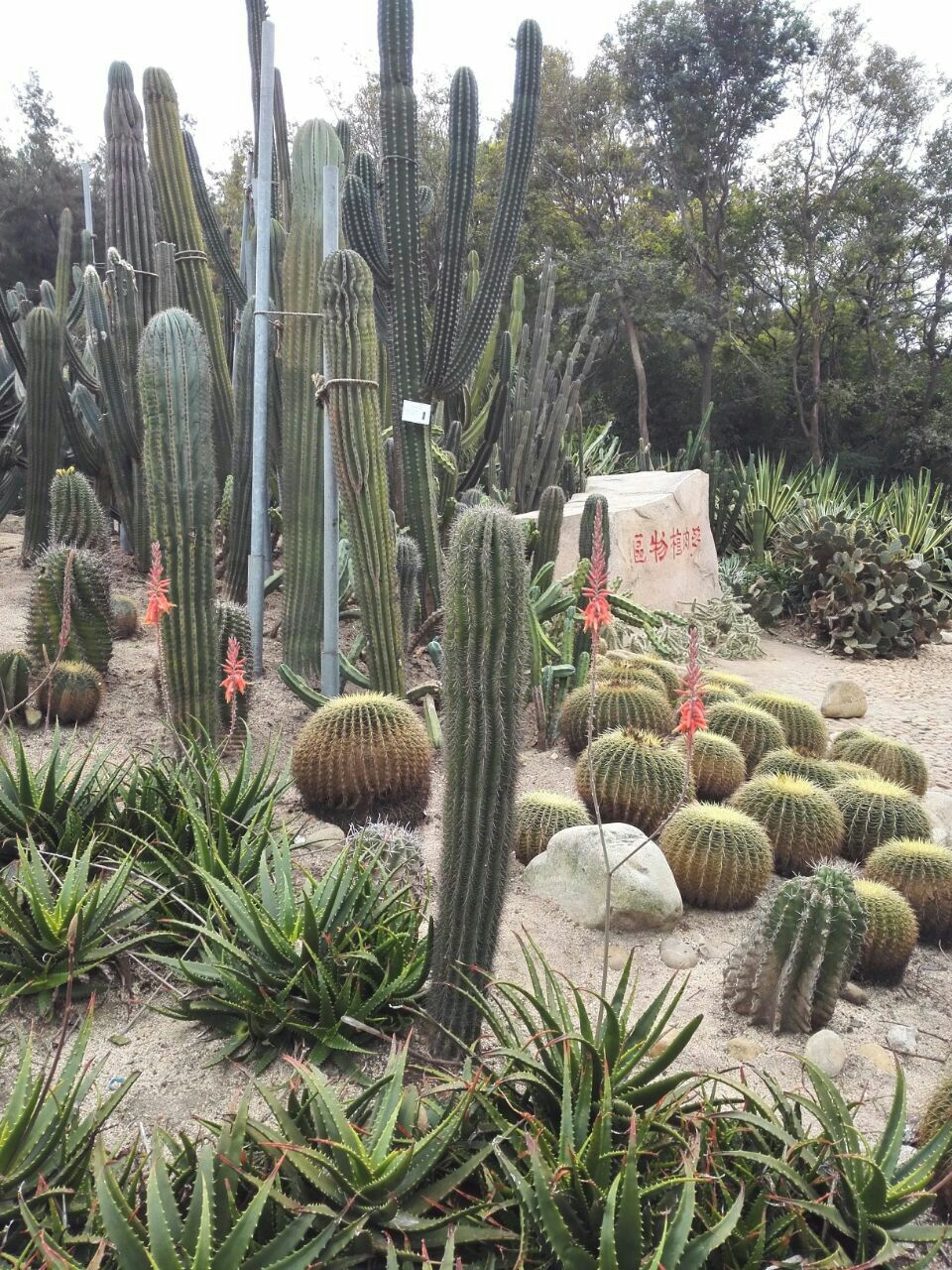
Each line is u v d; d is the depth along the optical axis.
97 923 3.34
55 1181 2.27
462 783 2.66
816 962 3.32
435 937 2.90
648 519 9.57
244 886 3.52
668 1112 2.34
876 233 25.06
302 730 4.65
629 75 25.86
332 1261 2.11
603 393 28.83
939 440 25.27
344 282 5.03
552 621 7.41
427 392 6.83
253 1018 3.00
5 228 27.94
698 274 27.58
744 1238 2.14
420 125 26.48
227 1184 2.07
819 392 26.41
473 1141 2.45
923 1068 3.29
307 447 5.87
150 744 5.15
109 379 7.37
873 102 25.08
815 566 11.02
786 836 4.60
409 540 6.46
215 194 30.20
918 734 7.44
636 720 5.62
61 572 5.52
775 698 6.29
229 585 7.32
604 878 3.97
